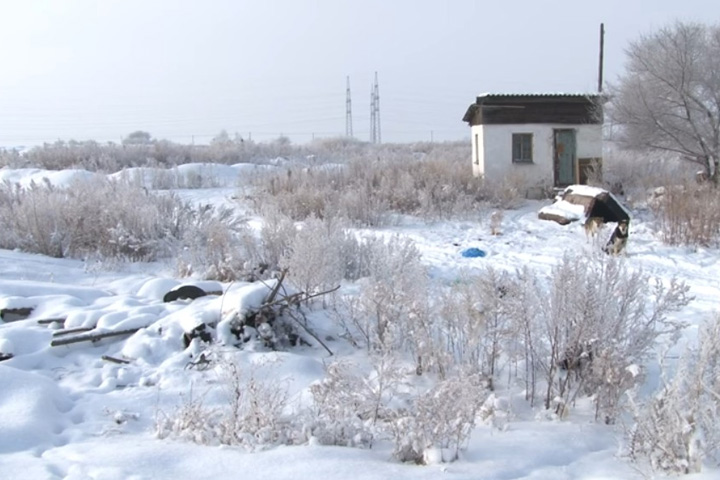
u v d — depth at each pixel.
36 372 7.38
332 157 44.09
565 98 24.36
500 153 24.48
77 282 11.48
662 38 22.48
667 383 5.29
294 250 9.84
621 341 6.27
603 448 5.51
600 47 35.97
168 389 6.82
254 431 5.55
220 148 47.41
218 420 5.86
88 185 17.88
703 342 5.53
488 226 18.77
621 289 6.47
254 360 7.21
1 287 9.71
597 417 5.99
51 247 14.28
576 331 6.27
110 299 9.56
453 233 17.89
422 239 17.02
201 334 7.80
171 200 16.19
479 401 5.63
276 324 8.04
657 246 15.19
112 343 8.16
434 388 5.74
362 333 8.06
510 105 24.41
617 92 23.78
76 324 8.51
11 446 5.46
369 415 5.98
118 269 12.82
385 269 8.38
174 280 10.28
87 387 6.99
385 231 18.30
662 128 22.45
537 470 5.06
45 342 8.09
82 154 41.81
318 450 5.24
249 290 8.20
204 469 4.96
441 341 6.97
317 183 24.59
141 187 19.97
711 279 12.11
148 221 14.43
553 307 6.34
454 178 23.55
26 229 14.77
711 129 22.23
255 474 4.86
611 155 26.00
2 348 7.79
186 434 5.66
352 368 6.94
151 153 44.34
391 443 5.66
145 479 4.74
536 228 18.11
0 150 44.25
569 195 18.78
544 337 6.80
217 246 12.41
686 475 4.79
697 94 22.30
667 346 5.88
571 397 6.39
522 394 6.51
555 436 5.62
